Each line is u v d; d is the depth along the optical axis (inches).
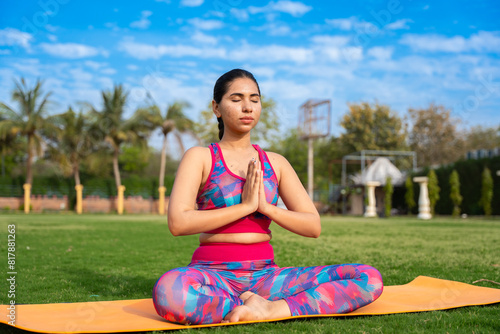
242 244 107.3
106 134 1406.3
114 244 343.6
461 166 1095.0
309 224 109.0
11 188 1459.2
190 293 95.9
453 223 716.0
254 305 100.1
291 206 117.3
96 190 1524.4
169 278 97.9
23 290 158.9
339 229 542.9
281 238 397.7
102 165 1493.6
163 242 362.9
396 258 243.9
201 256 108.5
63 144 1378.0
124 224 652.1
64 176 1504.7
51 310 118.1
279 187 120.2
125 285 168.9
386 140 1758.1
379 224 686.5
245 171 111.4
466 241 359.9
